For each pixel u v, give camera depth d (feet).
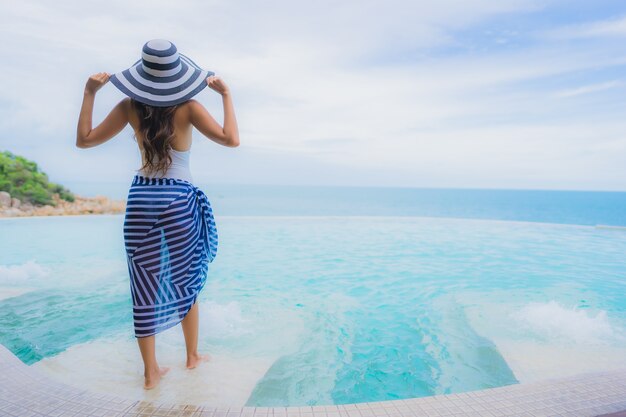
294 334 11.14
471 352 10.17
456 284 17.19
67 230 29.96
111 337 10.44
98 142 7.06
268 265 20.72
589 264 21.39
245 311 13.10
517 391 6.47
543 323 12.23
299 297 15.03
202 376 8.04
